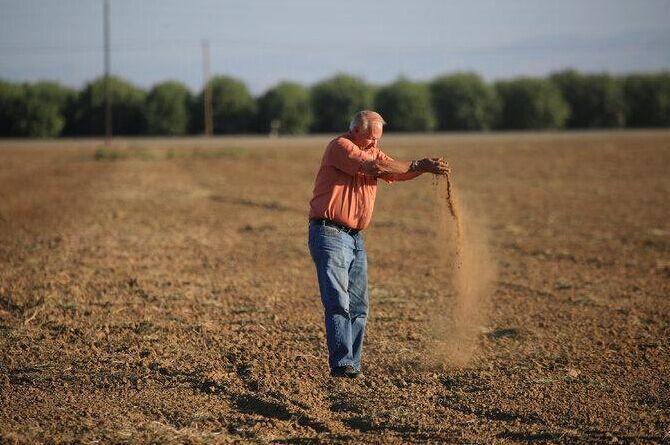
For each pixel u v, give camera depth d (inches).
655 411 784.3
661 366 927.7
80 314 1146.0
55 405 792.3
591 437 715.4
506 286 1379.2
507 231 2071.9
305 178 3752.5
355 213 816.9
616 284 1406.3
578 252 1755.7
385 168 779.4
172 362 932.6
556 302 1258.0
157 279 1400.1
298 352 979.3
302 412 780.0
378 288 1354.6
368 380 880.9
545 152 5251.0
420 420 765.9
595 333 1071.6
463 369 917.8
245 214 2405.3
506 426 749.9
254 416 774.5
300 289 1348.4
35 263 1524.4
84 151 5984.3
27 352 970.1
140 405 797.9
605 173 3863.2
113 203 2652.6
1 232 1948.8
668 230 2095.2
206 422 757.3
